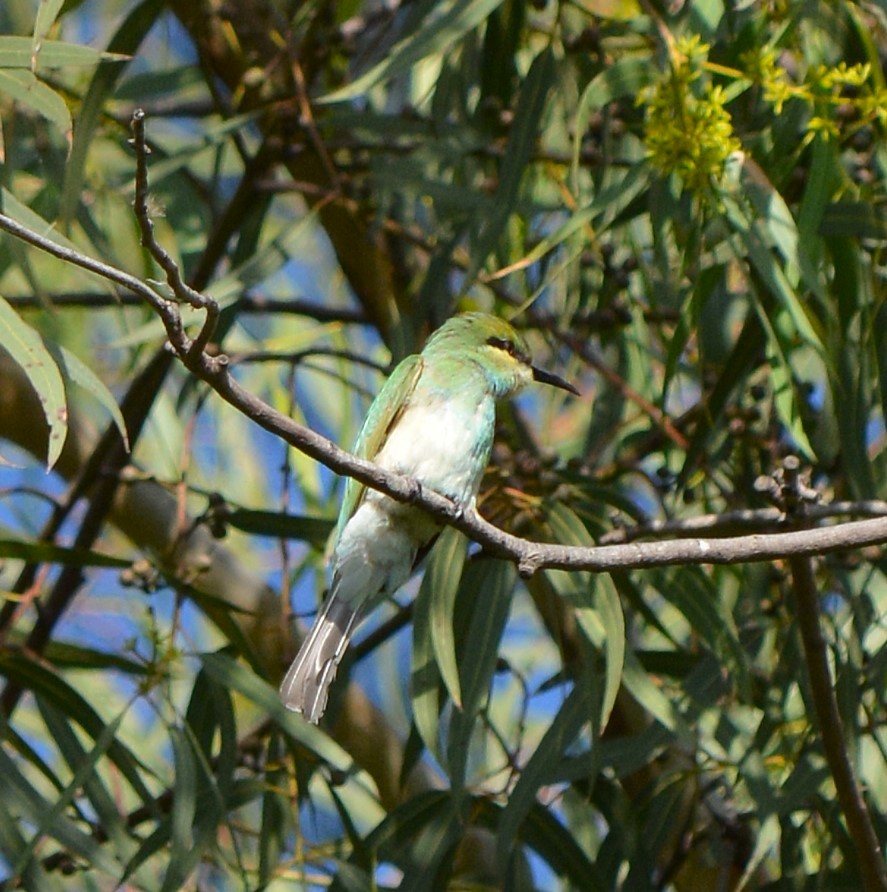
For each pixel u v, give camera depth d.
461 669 9.47
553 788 11.89
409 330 10.84
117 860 9.25
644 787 10.91
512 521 10.16
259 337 15.12
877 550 9.93
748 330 10.12
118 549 14.87
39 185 12.59
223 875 11.41
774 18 10.34
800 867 9.84
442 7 10.68
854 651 9.73
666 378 9.88
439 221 11.76
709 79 9.69
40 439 12.73
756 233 9.02
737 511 10.15
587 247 10.72
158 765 12.30
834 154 9.23
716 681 10.08
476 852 11.56
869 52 9.88
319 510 12.53
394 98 12.39
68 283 14.22
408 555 9.72
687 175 8.80
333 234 12.41
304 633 12.34
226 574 12.29
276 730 10.23
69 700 9.95
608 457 13.52
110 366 14.88
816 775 9.21
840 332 9.74
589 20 12.31
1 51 8.67
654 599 12.76
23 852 9.03
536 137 10.19
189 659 11.84
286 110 11.20
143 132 6.00
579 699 9.48
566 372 12.27
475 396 9.99
